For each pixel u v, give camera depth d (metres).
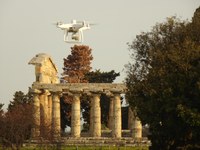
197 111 196.12
